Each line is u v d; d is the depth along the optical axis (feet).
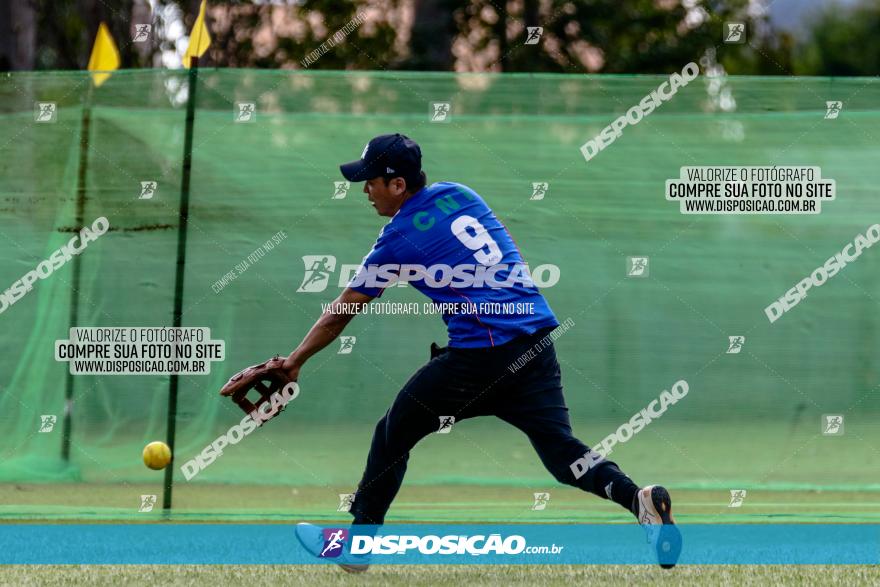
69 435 75.51
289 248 76.13
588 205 75.61
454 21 177.99
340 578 53.16
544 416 56.34
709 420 77.10
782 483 76.38
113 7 152.87
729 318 77.10
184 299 76.13
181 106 75.31
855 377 76.79
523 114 74.95
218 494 75.25
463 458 75.15
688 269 76.95
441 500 73.82
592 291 76.74
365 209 76.13
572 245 76.07
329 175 75.77
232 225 75.87
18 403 75.36
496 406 56.85
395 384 77.51
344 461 76.64
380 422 57.57
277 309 76.38
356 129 75.20
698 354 77.36
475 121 74.79
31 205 75.31
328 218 76.13
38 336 75.56
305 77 75.05
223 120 75.31
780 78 74.74
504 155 75.10
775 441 76.64
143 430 75.82
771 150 75.36
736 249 76.69
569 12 177.06
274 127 75.46
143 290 75.87
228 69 75.25
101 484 75.25
